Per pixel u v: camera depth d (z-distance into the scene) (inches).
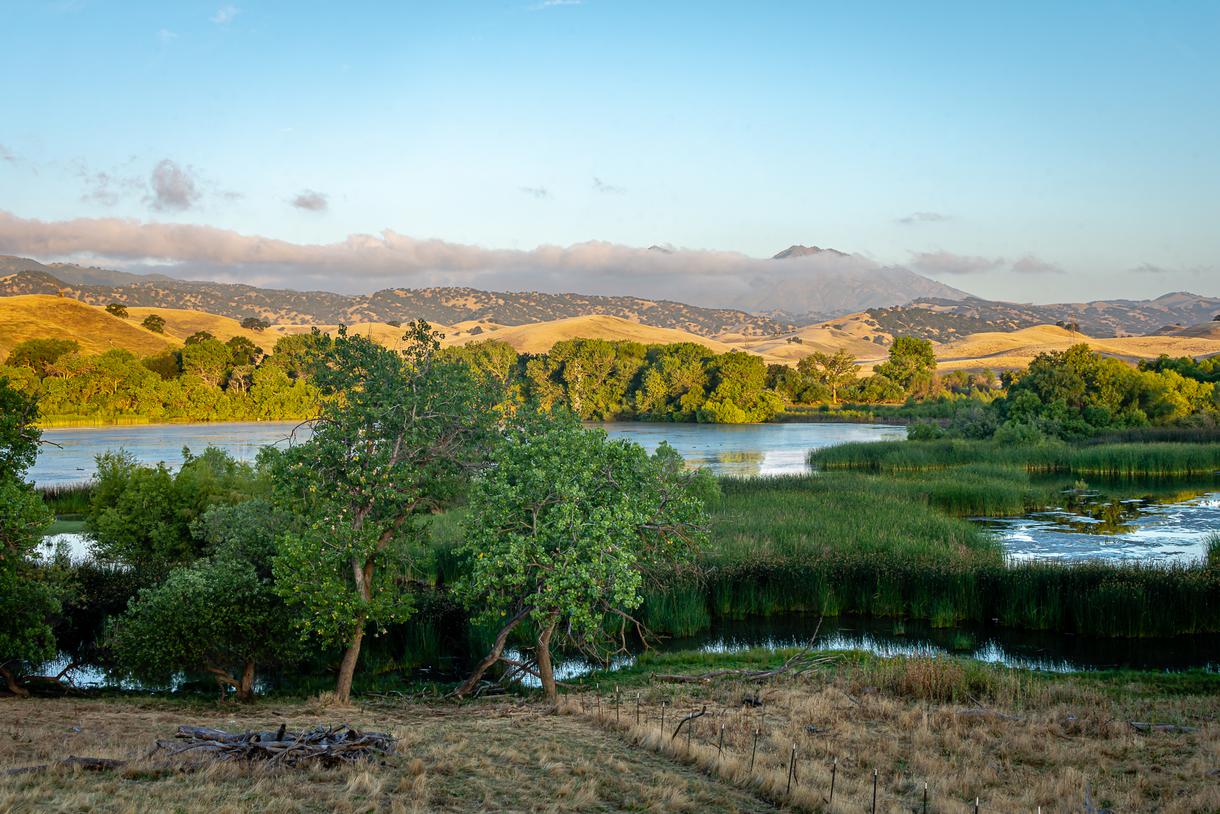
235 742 598.2
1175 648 1051.3
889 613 1224.2
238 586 884.6
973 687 824.3
